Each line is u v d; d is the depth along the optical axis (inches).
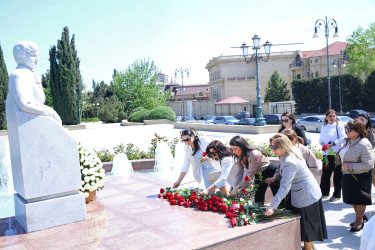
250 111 2310.5
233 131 935.0
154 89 2193.7
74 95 1551.4
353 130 193.9
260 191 191.6
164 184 240.5
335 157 247.0
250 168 184.5
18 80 148.6
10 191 300.4
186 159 222.2
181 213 168.9
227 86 2881.4
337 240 187.5
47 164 154.8
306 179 156.6
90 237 142.2
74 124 1566.2
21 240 141.8
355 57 1865.2
